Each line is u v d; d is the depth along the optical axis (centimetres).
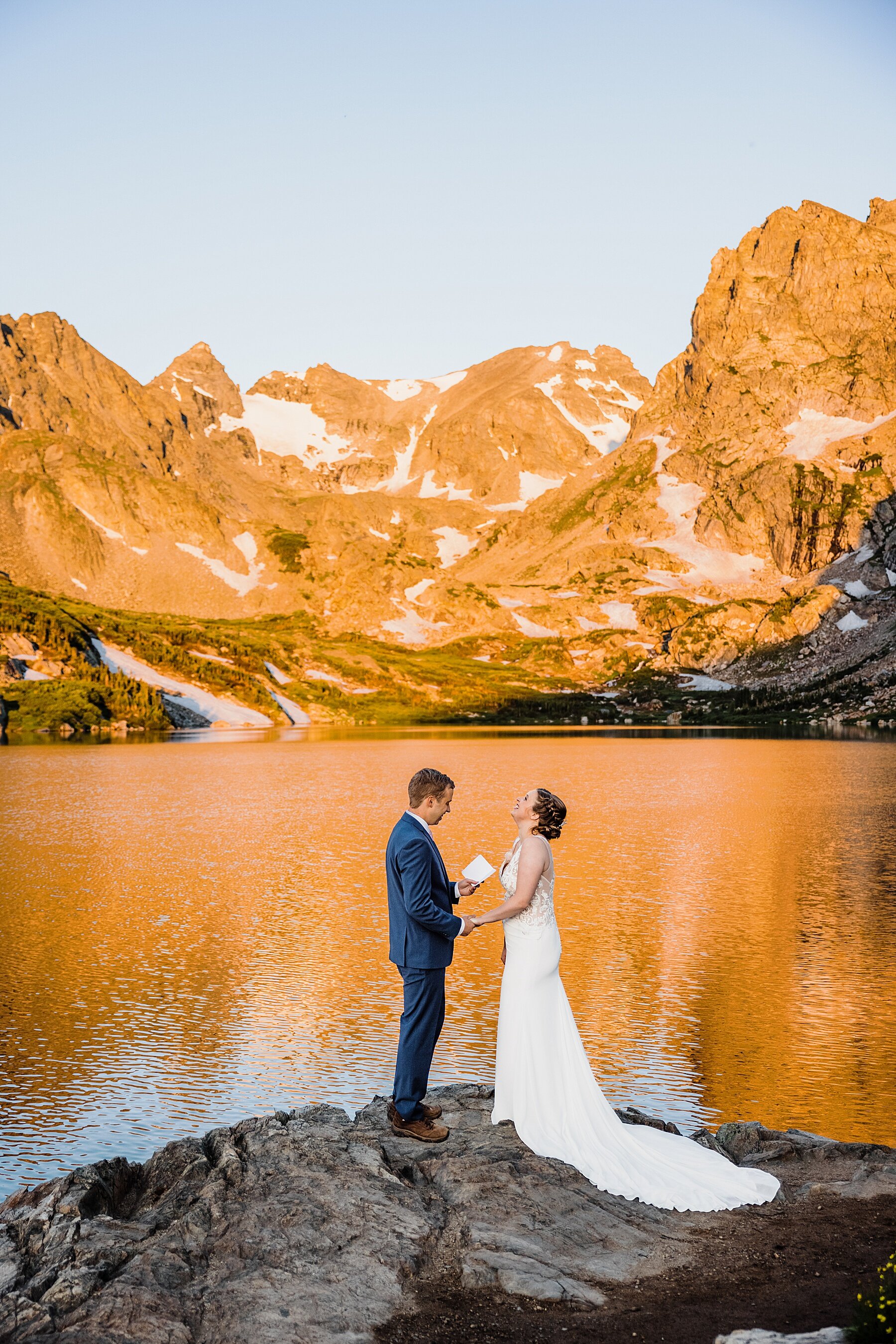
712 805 6184
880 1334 591
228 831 5197
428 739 14438
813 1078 1838
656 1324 661
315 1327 653
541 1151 893
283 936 2939
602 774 8412
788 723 17962
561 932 2953
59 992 2391
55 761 10062
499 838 4816
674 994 2362
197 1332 651
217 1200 812
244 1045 2041
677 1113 1692
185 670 19788
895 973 2517
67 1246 751
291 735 15475
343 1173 855
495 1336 647
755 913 3195
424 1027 942
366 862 4234
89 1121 1675
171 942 2862
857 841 4716
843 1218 821
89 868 4103
